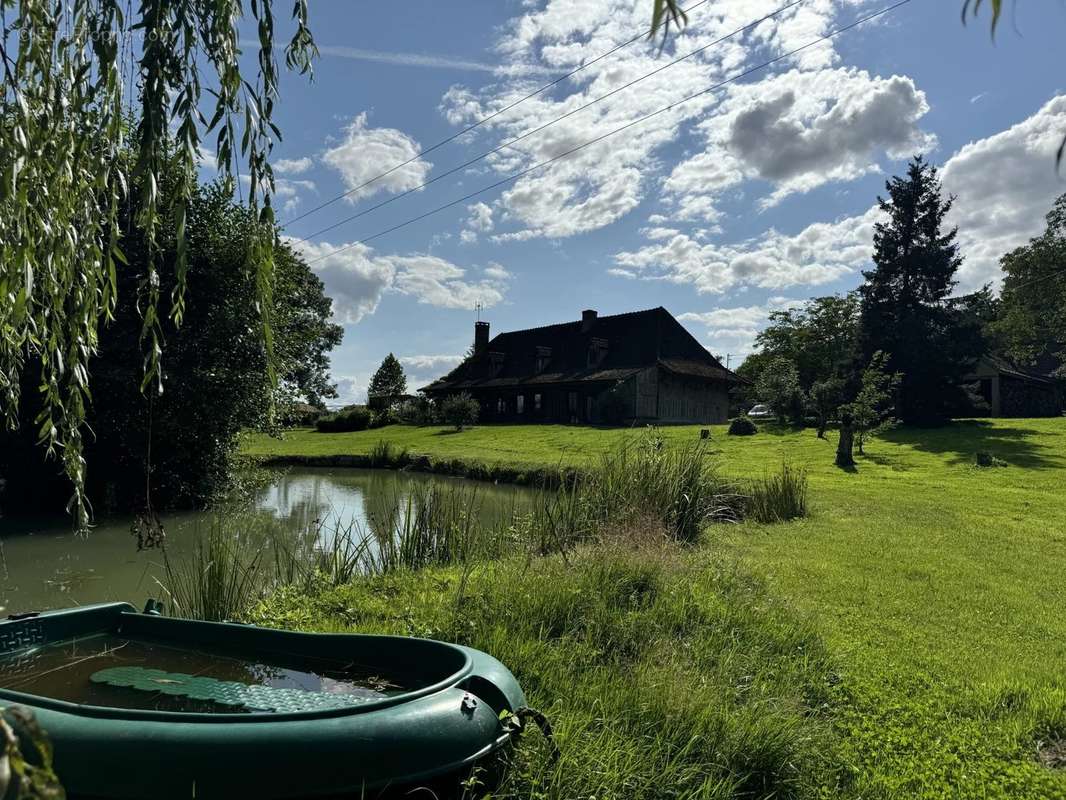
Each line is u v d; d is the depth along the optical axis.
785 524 12.48
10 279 3.12
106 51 3.12
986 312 41.31
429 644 3.71
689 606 6.21
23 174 3.10
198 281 15.68
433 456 27.89
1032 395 42.38
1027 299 39.19
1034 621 6.86
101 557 11.78
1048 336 40.84
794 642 5.70
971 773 3.88
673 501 11.23
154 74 2.94
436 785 2.81
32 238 3.15
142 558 11.63
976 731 4.39
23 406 14.27
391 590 7.23
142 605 8.70
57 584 9.95
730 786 3.52
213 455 17.25
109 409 15.41
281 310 17.38
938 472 20.58
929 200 34.31
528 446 30.62
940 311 33.66
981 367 40.00
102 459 16.12
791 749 3.83
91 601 9.03
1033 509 14.16
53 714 2.70
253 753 2.55
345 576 8.19
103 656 4.16
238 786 2.51
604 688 4.36
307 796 2.55
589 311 48.88
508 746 3.18
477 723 2.97
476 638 5.07
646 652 5.13
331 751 2.60
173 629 4.30
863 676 5.22
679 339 46.34
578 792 3.26
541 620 5.64
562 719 3.86
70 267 3.30
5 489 15.66
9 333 3.52
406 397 56.59
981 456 21.67
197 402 16.02
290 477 26.14
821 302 49.00
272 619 6.30
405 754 2.71
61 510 16.33
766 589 7.41
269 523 15.52
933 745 4.19
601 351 46.06
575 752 3.51
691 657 5.16
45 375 3.45
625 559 7.20
